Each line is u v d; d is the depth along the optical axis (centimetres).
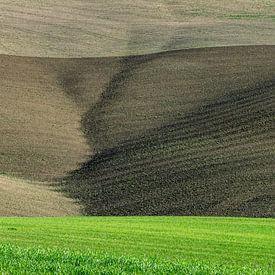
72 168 12862
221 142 13300
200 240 6569
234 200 10538
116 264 3697
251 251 6019
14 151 13575
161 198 10975
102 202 10988
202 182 11462
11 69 18325
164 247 6106
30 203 10631
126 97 16575
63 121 15338
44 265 3547
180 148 13212
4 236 6397
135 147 13562
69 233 6794
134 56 19975
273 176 11362
